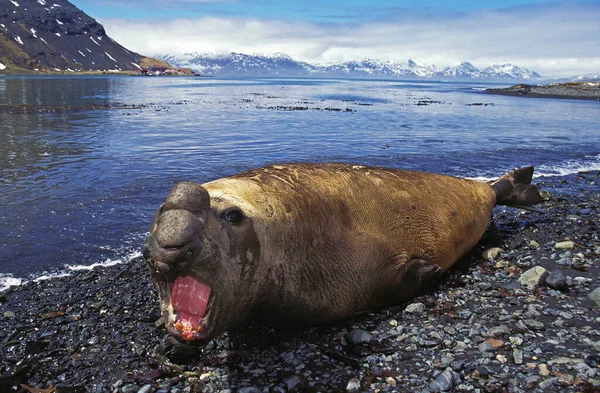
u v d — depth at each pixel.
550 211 10.70
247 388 4.73
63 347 5.61
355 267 5.84
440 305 6.29
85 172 14.14
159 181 13.30
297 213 5.37
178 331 4.14
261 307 5.20
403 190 6.83
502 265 7.55
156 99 51.47
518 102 56.31
